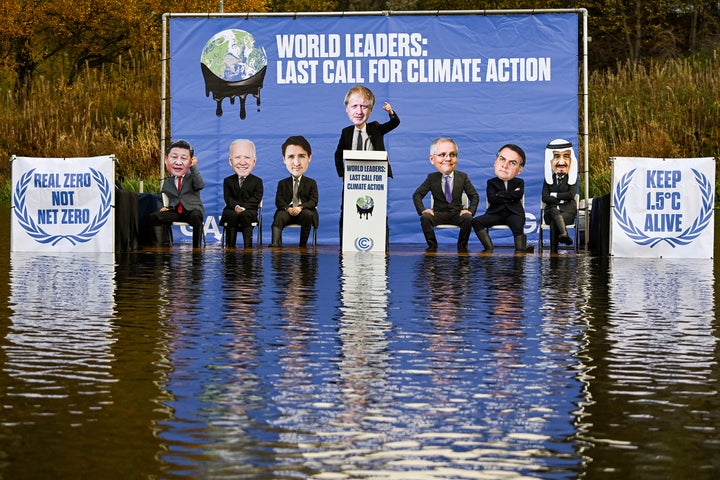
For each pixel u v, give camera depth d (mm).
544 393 7039
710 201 17641
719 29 54688
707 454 5641
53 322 9930
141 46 46875
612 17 53844
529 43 19984
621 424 6238
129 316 10336
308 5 52812
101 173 17984
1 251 18109
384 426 6176
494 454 5625
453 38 20047
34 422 6223
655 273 14914
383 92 20078
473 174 19953
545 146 19875
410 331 9523
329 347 8703
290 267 15414
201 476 5234
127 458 5520
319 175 20188
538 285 13266
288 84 20203
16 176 18016
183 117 20375
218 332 9414
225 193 19297
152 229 19281
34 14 45625
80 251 18000
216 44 20312
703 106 34625
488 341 9023
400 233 20172
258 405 6672
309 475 5258
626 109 34938
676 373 7707
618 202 17719
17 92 42656
